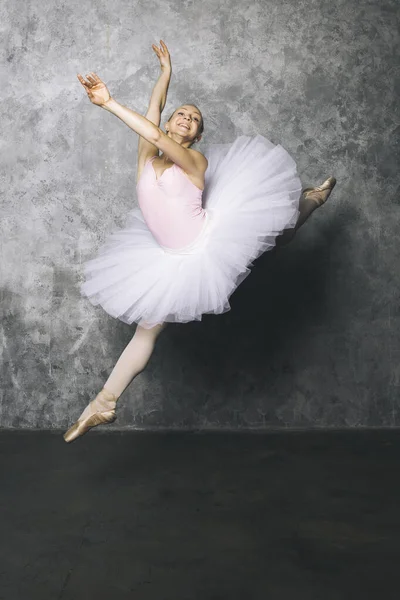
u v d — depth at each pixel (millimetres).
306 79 4035
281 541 2389
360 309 4047
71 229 4012
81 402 4000
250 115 4027
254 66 4027
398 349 4055
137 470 3229
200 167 2818
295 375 4023
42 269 4004
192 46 4020
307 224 4039
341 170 4043
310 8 4047
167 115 4008
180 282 2895
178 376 4004
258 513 2660
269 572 2146
